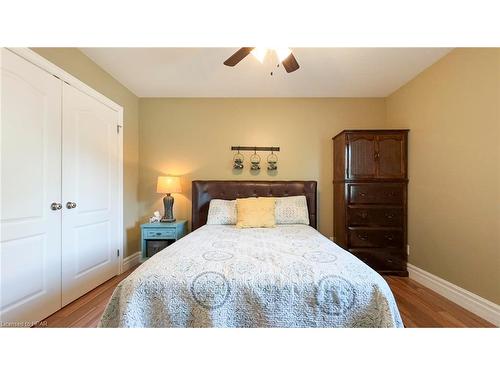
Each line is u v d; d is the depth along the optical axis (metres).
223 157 3.38
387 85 2.97
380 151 2.84
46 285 1.84
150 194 3.38
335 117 3.35
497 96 1.79
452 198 2.19
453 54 2.18
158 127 3.39
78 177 2.20
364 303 1.13
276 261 1.36
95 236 2.44
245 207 2.72
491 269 1.83
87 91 2.31
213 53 2.29
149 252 3.00
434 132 2.42
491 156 1.83
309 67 2.53
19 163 1.62
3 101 1.52
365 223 2.84
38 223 1.77
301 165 3.37
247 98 3.38
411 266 2.75
